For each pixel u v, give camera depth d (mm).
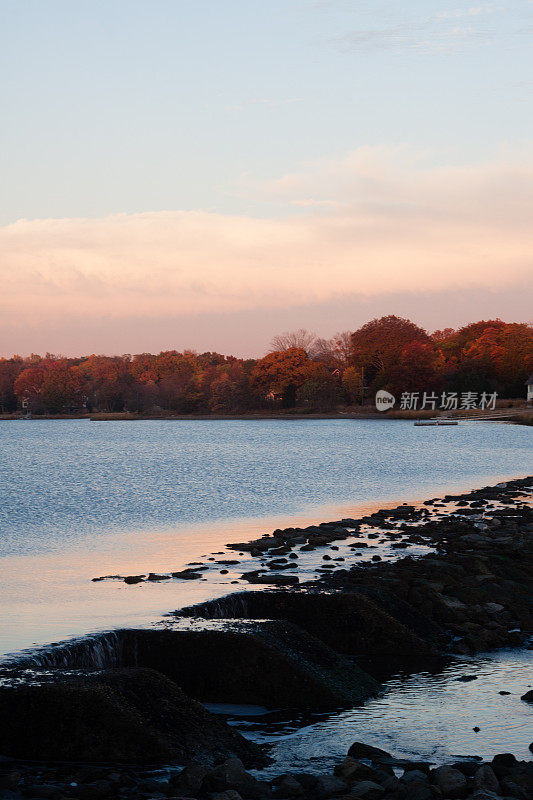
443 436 97375
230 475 49312
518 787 8578
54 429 150750
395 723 11164
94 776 8992
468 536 23875
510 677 13133
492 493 37250
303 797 8469
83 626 14172
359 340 169125
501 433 103062
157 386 198750
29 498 37406
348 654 14664
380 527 26891
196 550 23266
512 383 155750
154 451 76688
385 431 113125
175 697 10398
